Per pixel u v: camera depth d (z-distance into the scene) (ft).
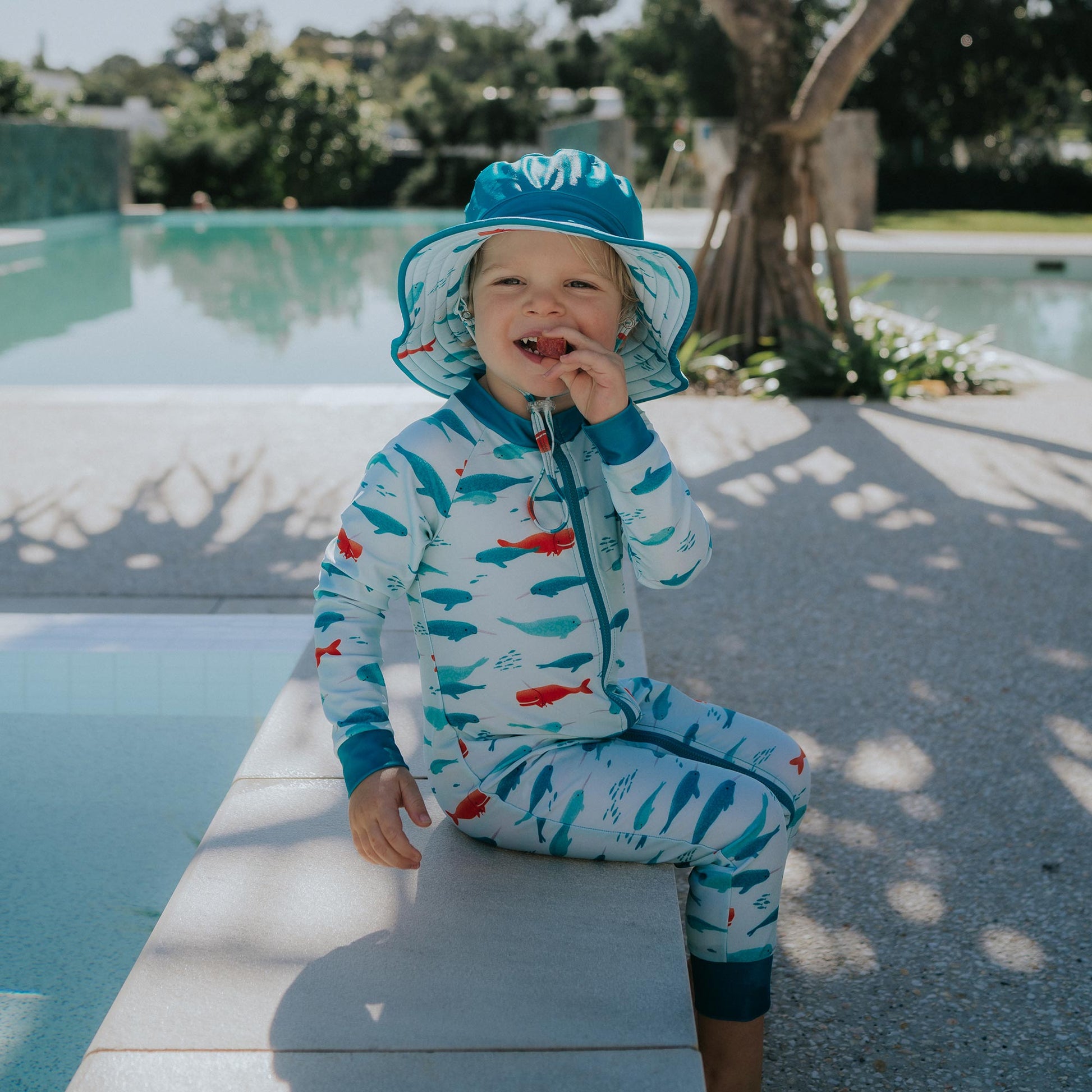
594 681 4.80
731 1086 4.72
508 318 4.46
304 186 81.87
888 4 21.47
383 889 4.87
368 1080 3.79
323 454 16.56
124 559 12.37
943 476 15.85
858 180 55.57
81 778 7.21
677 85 87.35
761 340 23.06
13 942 5.83
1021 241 49.70
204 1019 4.07
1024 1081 5.29
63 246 54.49
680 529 4.72
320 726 6.58
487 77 143.23
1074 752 8.43
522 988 4.25
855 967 6.10
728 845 4.59
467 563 4.65
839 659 10.07
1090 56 76.28
